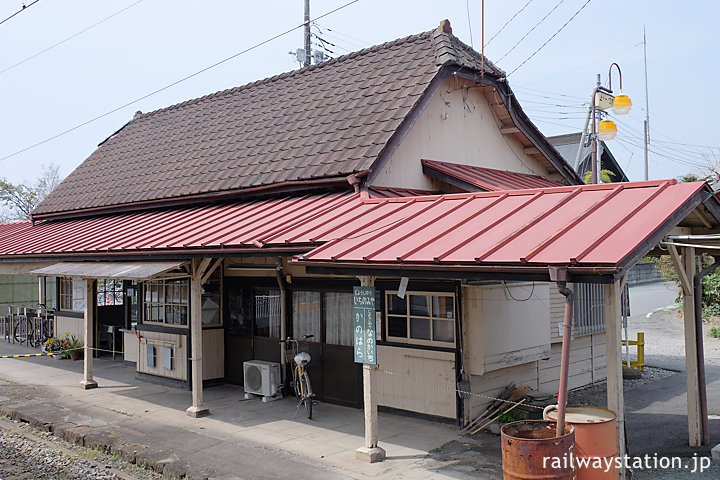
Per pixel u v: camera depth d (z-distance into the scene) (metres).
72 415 9.24
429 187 10.05
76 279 15.16
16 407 9.76
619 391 5.41
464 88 10.80
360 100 10.82
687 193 5.49
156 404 9.98
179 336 11.31
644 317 20.36
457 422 8.20
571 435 4.92
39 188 41.66
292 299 10.44
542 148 11.92
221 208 10.64
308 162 9.88
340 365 9.70
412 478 6.43
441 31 11.18
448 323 8.40
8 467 7.18
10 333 17.84
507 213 6.41
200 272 9.22
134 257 9.56
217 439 7.94
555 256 4.97
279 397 10.25
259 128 12.34
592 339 11.38
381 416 8.87
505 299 8.40
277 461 7.04
